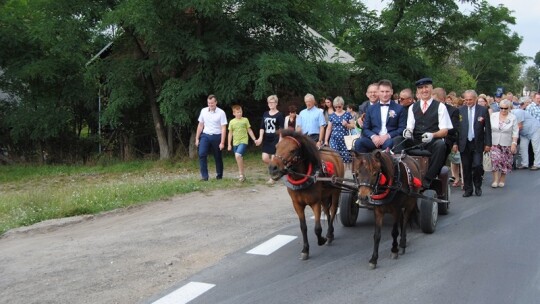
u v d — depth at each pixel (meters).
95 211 9.99
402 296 5.49
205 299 5.60
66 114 20.28
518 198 10.52
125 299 5.68
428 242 7.49
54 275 6.54
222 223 8.85
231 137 12.80
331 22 26.27
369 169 5.86
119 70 17.67
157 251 7.38
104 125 19.55
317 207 6.86
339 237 7.90
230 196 11.05
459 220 8.77
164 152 19.61
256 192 11.45
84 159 21.58
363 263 6.61
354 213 8.51
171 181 13.00
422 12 23.28
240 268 6.56
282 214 9.45
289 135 6.61
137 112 20.81
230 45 17.02
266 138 11.40
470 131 10.76
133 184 12.64
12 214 10.19
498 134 11.78
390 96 8.09
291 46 18.38
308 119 11.39
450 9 23.58
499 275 6.06
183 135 20.19
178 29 17.02
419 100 8.41
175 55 16.61
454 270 6.27
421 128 8.21
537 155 15.00
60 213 9.77
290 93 18.91
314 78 17.83
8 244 8.16
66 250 7.59
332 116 11.66
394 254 6.73
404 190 6.38
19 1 20.66
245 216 9.33
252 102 19.42
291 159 6.43
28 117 19.83
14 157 21.38
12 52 20.30
